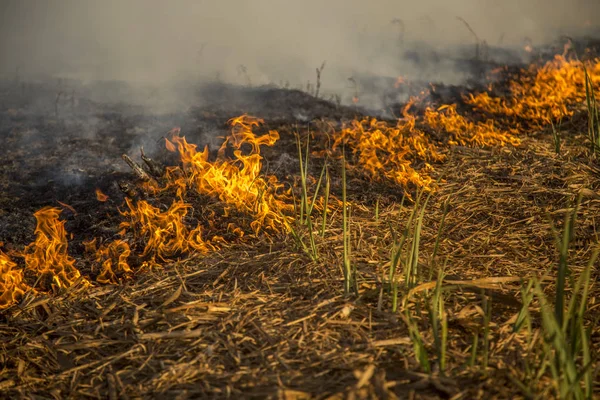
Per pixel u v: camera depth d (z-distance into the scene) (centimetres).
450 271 319
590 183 415
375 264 324
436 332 244
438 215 389
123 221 405
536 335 255
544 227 366
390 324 270
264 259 335
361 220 384
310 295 297
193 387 238
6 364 263
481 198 409
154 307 295
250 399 228
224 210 398
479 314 276
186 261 343
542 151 486
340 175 471
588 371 214
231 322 277
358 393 220
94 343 270
